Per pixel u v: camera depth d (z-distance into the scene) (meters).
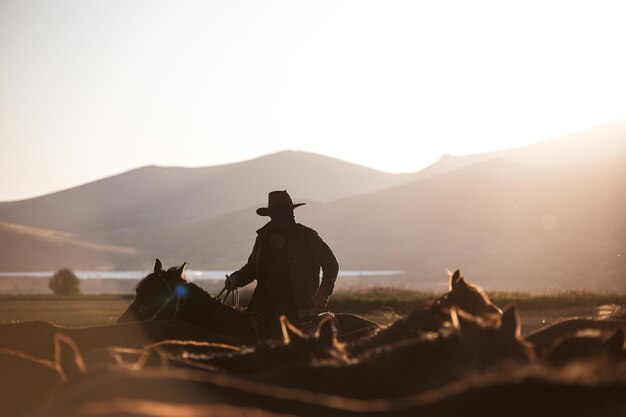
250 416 3.17
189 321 11.70
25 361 5.73
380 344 6.99
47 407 3.81
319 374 4.99
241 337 11.55
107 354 6.34
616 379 3.62
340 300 33.94
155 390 3.77
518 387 3.57
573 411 3.49
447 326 5.52
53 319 27.75
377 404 3.85
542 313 26.89
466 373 4.72
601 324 8.00
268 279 11.70
